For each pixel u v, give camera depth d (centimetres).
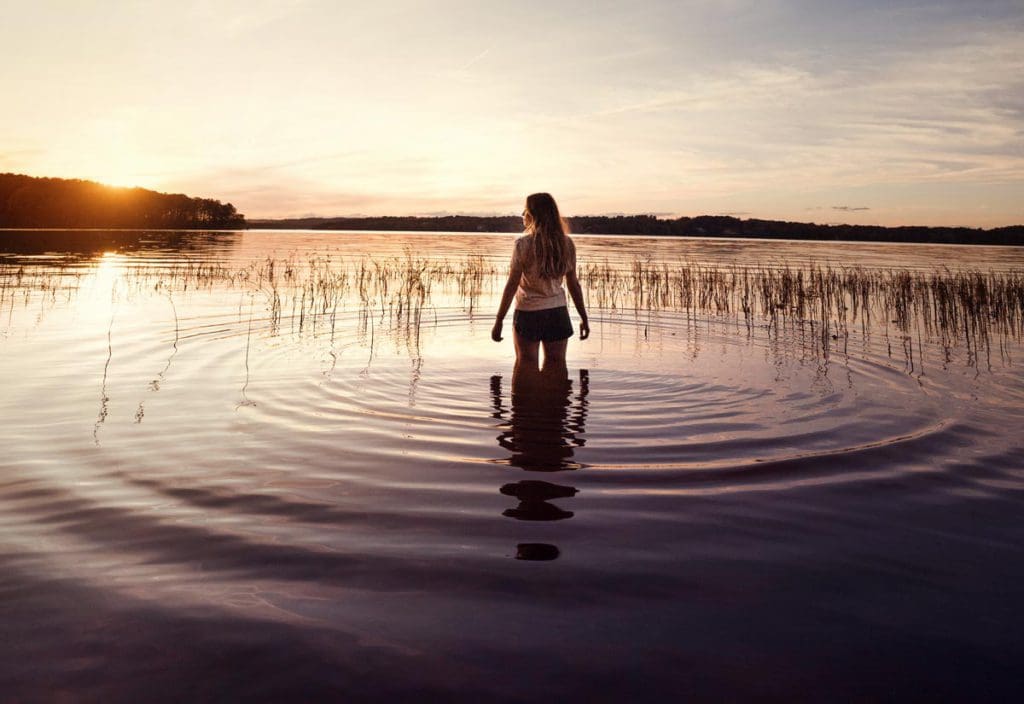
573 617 209
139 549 250
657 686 175
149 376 551
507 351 716
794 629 204
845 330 896
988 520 288
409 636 197
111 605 211
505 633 199
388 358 659
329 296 1212
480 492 316
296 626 201
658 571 240
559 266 629
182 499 300
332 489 317
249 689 171
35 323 806
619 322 977
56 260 1823
